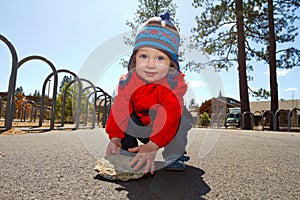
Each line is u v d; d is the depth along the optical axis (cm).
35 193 102
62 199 97
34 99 2131
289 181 137
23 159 168
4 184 112
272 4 1322
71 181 121
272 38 1347
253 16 1361
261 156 226
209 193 112
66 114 1325
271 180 138
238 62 1373
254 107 3225
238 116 1565
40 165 152
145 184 123
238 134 580
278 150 276
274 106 1304
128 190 112
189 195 109
